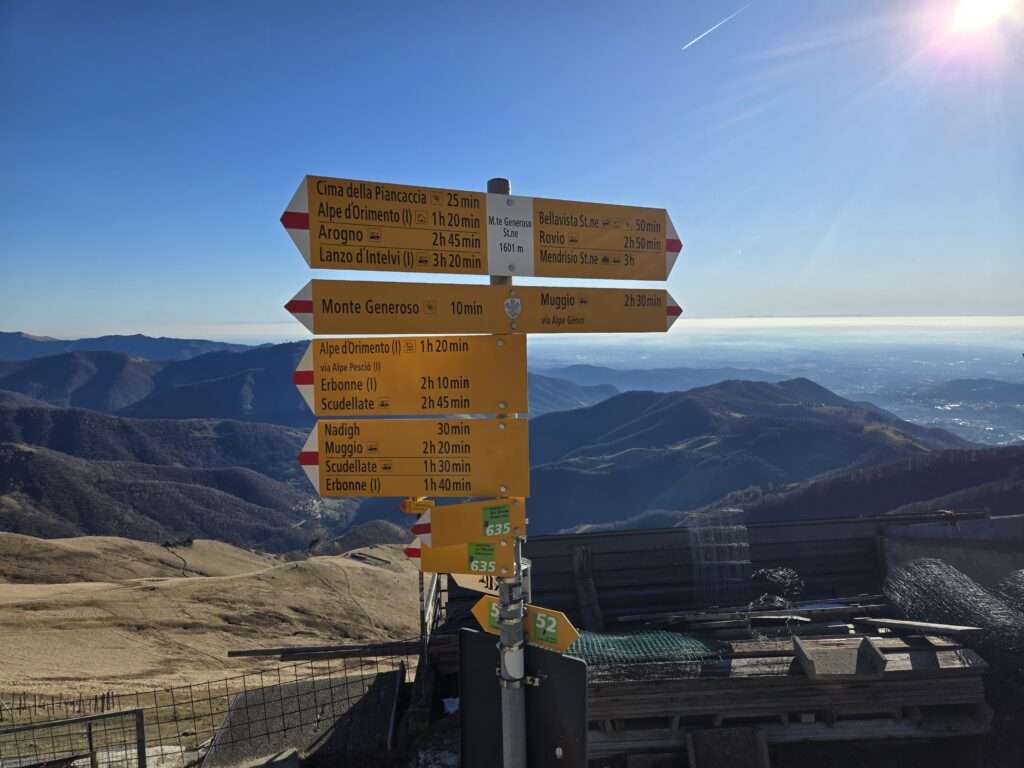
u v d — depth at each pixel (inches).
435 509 130.5
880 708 242.4
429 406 131.6
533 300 134.6
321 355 132.6
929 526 354.9
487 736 123.3
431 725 282.2
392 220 125.6
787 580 358.0
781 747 243.0
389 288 126.9
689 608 347.6
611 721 245.8
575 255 138.6
